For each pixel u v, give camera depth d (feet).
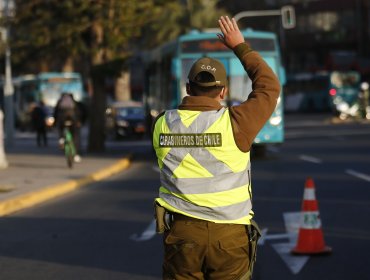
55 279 66.90
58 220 102.47
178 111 38.93
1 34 228.22
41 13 215.72
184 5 246.88
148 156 227.81
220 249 37.88
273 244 80.33
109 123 334.85
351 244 79.20
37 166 179.42
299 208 105.81
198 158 37.91
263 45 192.65
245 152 38.04
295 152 219.20
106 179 159.94
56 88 451.94
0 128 176.86
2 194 122.11
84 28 214.07
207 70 38.91
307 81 613.93
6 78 271.49
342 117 450.71
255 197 118.83
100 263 73.31
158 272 68.85
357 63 588.91
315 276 65.67
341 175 149.07
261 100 37.91
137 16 216.74
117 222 98.94
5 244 85.05
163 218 38.86
